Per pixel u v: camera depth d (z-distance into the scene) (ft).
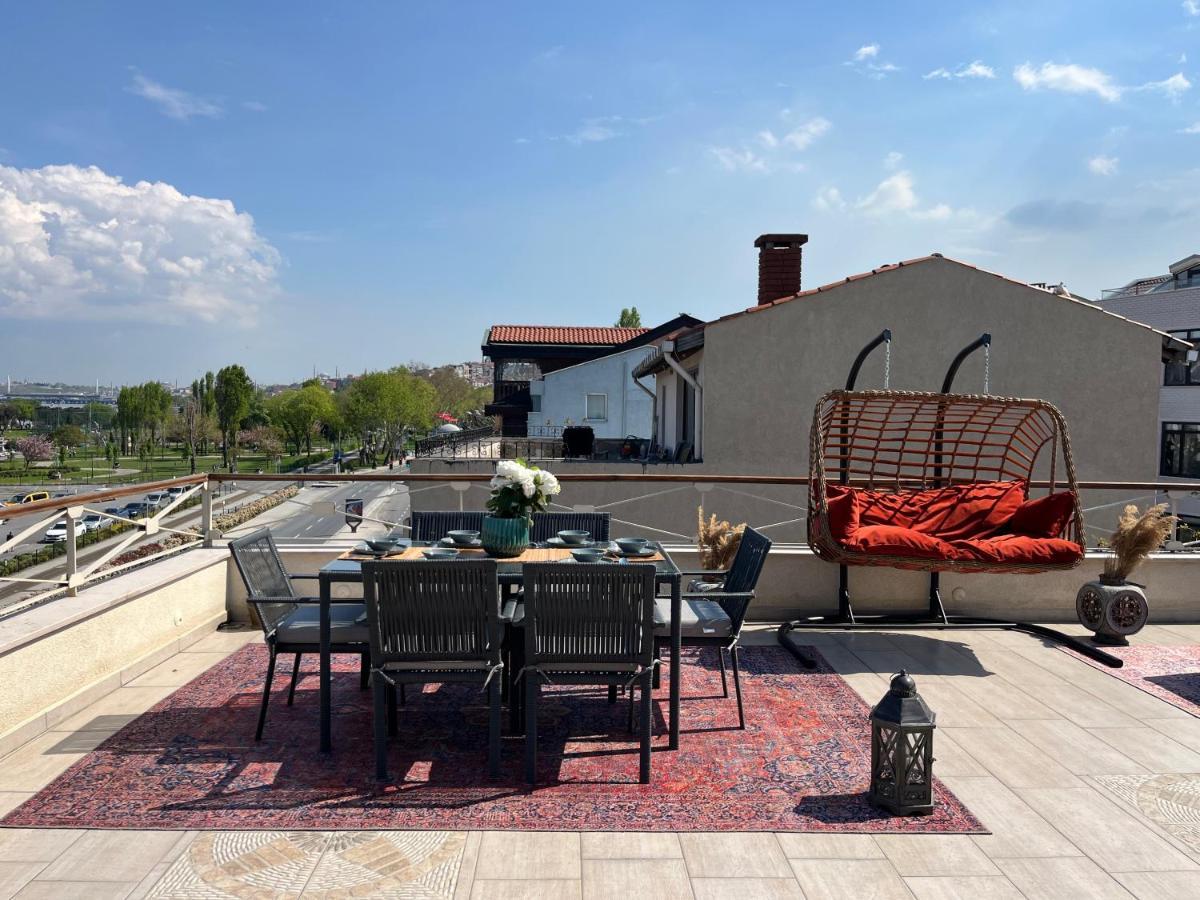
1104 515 40.73
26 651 11.91
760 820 9.55
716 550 18.81
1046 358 41.19
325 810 9.70
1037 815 9.75
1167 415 84.38
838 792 10.36
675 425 50.80
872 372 40.96
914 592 19.70
